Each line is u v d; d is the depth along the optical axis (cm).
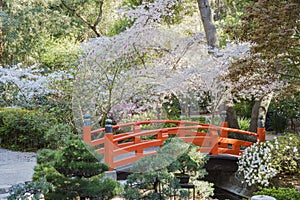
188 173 589
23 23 1453
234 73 596
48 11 1505
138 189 522
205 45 840
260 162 634
